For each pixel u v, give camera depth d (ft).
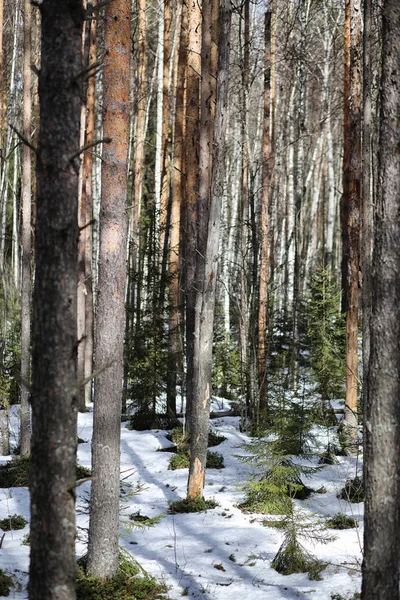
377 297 16.25
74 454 12.90
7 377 45.47
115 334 22.89
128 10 23.38
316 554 25.63
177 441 46.06
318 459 41.11
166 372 53.52
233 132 82.53
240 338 54.90
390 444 15.84
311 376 49.01
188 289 46.44
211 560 25.48
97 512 22.77
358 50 41.75
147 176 97.09
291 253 84.23
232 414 57.82
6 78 77.66
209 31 40.14
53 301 12.75
